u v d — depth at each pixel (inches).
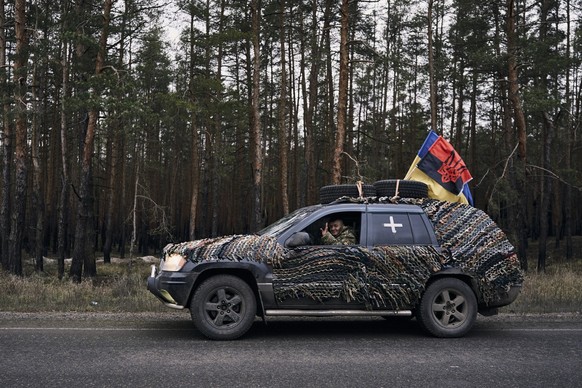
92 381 219.5
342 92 786.8
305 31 1159.0
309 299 304.8
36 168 1007.0
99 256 1704.0
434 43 1381.6
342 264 305.9
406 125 1833.2
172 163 1865.2
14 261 787.4
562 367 250.1
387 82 1699.1
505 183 882.8
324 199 350.9
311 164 1438.2
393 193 347.6
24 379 221.3
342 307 308.7
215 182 1471.5
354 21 1187.9
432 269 312.3
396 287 308.2
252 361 255.1
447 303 317.1
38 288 487.8
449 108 1769.2
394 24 1494.8
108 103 669.3
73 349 273.4
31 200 1350.9
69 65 921.5
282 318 381.1
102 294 475.2
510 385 221.1
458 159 390.3
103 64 765.3
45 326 332.2
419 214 325.4
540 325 357.7
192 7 1120.8
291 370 240.1
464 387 217.9
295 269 303.0
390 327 350.9
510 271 323.3
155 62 1041.5
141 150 1249.4
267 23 1190.9
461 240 322.3
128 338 302.0
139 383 217.6
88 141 790.5
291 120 1601.9
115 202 1734.7
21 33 800.9
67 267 1157.1
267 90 1590.8
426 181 393.4
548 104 866.8
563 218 1798.7
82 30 756.6
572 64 983.6
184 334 315.9
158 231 1122.0
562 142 1360.7
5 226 959.6
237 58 1439.5
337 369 242.8
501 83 1195.3
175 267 301.3
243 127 1380.4
